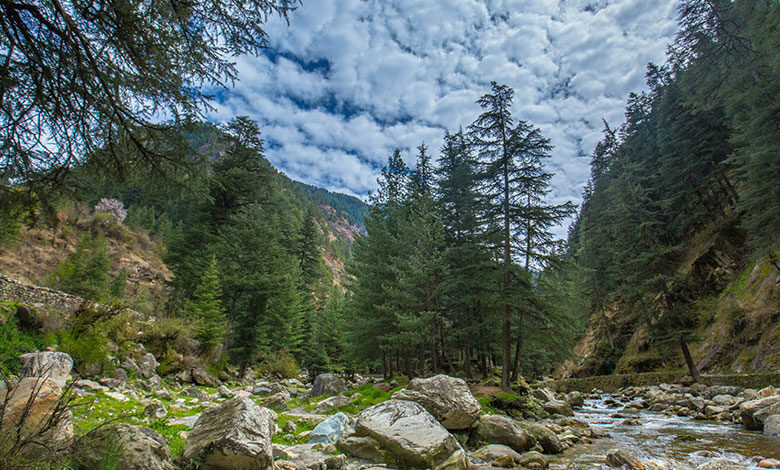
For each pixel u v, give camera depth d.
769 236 20.28
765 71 22.14
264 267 32.97
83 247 45.12
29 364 5.35
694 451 10.29
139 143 5.78
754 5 20.02
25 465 3.83
